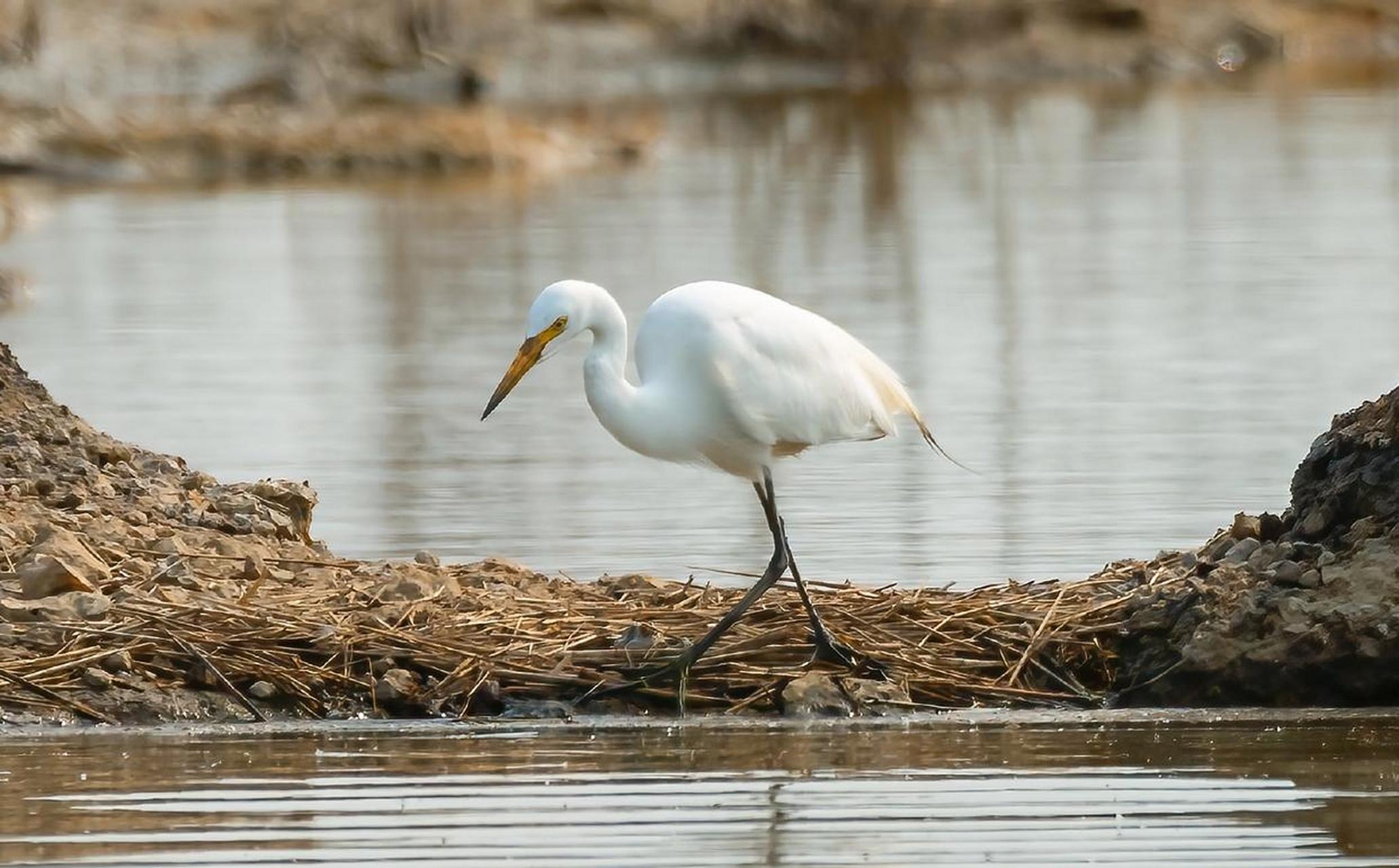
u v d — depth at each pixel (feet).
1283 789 30.81
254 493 44.62
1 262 97.04
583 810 30.22
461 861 28.14
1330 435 39.19
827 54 182.91
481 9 179.11
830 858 28.09
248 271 94.38
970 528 48.85
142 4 169.48
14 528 39.45
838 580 43.65
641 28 180.96
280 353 75.05
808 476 55.26
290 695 35.55
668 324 36.11
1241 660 35.58
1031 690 36.11
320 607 37.73
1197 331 75.97
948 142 141.59
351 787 31.35
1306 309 80.12
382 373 71.10
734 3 183.21
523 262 94.94
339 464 57.00
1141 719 34.94
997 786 31.17
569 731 34.53
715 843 28.73
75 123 136.26
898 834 29.01
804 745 33.53
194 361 73.15
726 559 46.14
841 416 36.81
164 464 45.47
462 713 35.35
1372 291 83.71
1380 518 37.11
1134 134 140.97
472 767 32.42
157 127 136.98
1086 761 32.42
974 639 37.24
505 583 40.52
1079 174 123.44
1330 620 35.45
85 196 122.93
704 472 56.08
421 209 114.83
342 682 35.70
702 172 129.59
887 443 59.26
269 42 166.09
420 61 167.12
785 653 36.91
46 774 32.01
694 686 36.14
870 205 113.39
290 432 61.31
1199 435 58.90
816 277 89.92
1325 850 28.12
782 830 29.25
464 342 76.69
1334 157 125.08
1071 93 169.78
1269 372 68.33
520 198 118.93
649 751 33.27
